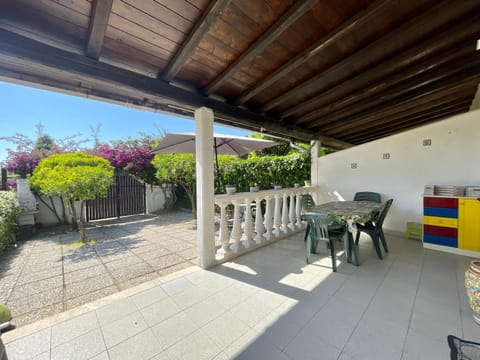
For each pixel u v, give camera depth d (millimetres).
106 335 1616
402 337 1541
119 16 1490
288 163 5551
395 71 2473
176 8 1463
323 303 1970
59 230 5363
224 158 7172
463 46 2033
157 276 2715
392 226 4172
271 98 3053
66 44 1642
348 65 2316
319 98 3014
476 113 3357
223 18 1609
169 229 5316
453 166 3547
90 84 2102
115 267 3000
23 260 3316
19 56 1454
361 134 5734
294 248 3484
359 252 3234
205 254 2762
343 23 1691
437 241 3223
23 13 1363
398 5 1608
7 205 4004
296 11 1484
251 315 1824
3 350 935
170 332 1642
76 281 2605
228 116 2957
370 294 2098
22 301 2184
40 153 6570
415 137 3885
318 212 2904
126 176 7266
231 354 1435
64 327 1705
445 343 1476
